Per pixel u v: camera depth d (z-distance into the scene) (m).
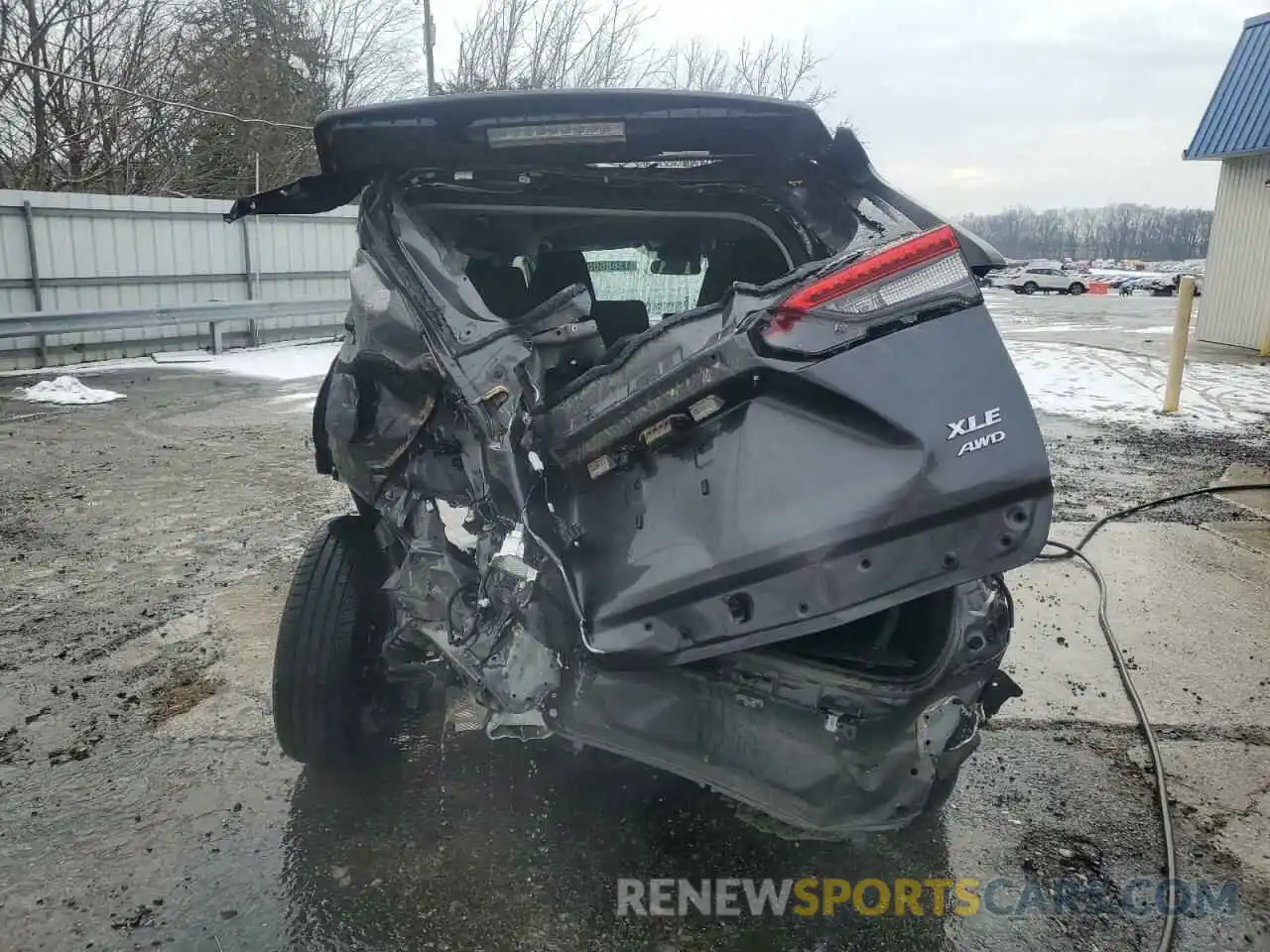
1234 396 11.80
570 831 3.03
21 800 3.17
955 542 2.17
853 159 2.69
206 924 2.61
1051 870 2.90
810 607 2.25
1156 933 2.64
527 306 3.77
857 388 2.21
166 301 15.19
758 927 2.63
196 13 25.30
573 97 2.56
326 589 3.06
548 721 2.67
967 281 2.26
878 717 2.47
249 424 9.60
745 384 2.31
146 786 3.26
